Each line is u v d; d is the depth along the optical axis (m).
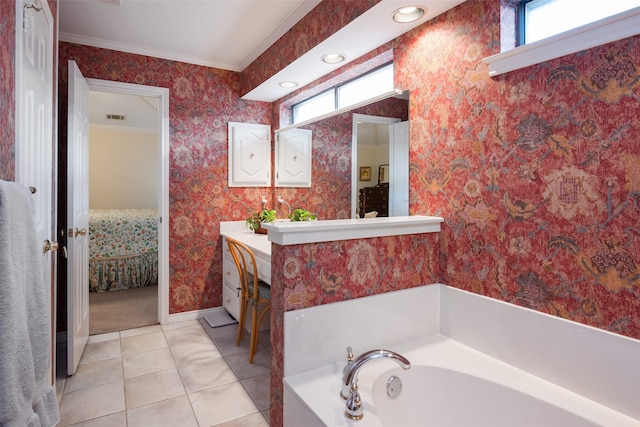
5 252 0.87
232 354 2.65
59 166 2.83
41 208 1.61
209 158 3.39
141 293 4.19
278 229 1.51
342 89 2.93
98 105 5.53
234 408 2.00
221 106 3.44
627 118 1.25
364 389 1.48
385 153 2.29
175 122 3.22
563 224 1.44
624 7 1.37
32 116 1.46
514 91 1.59
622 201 1.27
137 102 5.48
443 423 1.61
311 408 1.37
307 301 1.60
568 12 1.55
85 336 2.71
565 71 1.41
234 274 3.13
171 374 2.36
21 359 0.94
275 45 2.84
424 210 2.04
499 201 1.67
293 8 2.41
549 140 1.47
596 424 1.25
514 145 1.60
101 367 2.45
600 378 1.34
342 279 1.69
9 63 1.15
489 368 1.62
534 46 1.46
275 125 3.63
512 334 1.63
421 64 2.03
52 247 1.62
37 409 1.07
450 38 1.87
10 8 1.15
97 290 4.22
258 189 3.65
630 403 1.27
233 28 2.69
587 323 1.38
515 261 1.62
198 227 3.36
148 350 2.71
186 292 3.33
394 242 1.84
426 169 2.02
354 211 2.56
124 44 2.96
